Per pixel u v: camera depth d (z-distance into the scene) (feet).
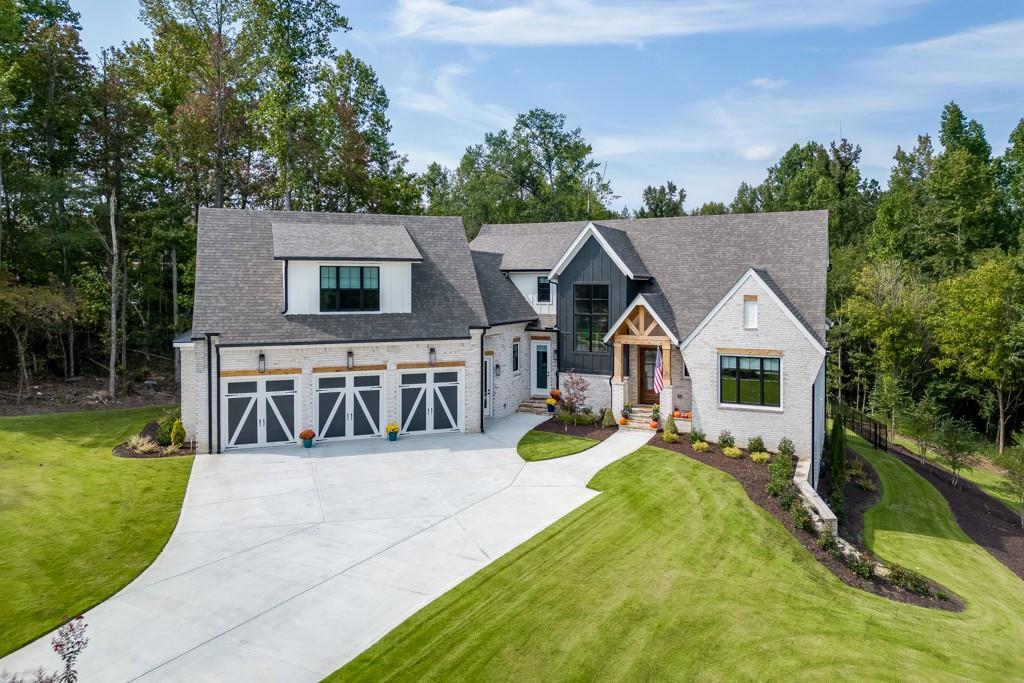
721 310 79.05
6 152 118.11
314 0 131.13
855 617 44.65
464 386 85.97
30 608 39.09
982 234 163.63
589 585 44.47
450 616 39.24
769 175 303.89
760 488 66.39
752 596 45.44
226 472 67.62
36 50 121.19
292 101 134.00
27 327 110.01
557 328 99.50
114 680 32.17
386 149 167.22
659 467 71.61
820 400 83.61
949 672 38.27
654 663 35.91
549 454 75.97
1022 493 83.25
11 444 76.13
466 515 56.29
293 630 37.27
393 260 81.76
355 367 80.48
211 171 134.00
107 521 53.26
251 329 75.72
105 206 121.49
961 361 124.26
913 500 80.43
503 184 211.61
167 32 125.39
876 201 242.99
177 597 40.98
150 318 144.77
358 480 65.51
